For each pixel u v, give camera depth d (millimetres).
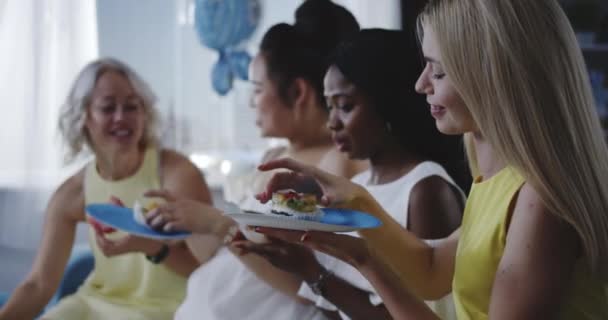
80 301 1935
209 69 3094
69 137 1995
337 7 1666
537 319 877
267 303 1452
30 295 1948
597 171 926
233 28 2988
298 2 3023
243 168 2955
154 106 2018
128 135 1923
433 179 1261
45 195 2965
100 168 1995
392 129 1309
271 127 1655
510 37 909
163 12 3078
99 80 1926
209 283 1522
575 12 2779
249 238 1396
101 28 3027
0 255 3000
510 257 901
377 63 1270
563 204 883
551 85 905
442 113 1031
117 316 1829
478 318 989
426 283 1200
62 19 2982
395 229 1188
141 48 3066
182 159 2006
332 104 1327
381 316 1218
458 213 1250
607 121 2766
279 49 1617
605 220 914
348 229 995
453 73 951
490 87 920
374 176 1370
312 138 1668
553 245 884
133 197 1949
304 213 1091
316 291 1257
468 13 936
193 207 1562
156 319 1821
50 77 2977
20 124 2959
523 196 918
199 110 3098
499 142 924
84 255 2283
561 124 905
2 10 2934
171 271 1907
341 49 1327
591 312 917
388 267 1021
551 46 912
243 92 3064
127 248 1738
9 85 2953
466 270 998
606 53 2793
